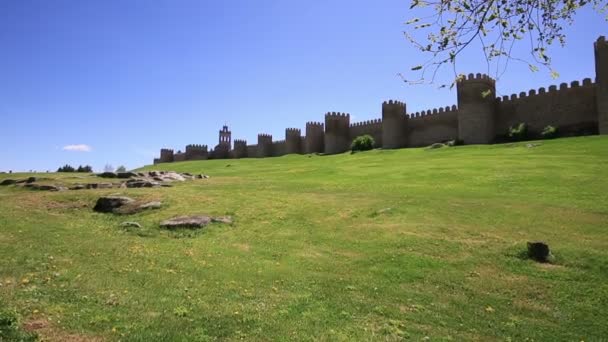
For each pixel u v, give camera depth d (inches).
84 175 1918.1
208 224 909.8
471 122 3186.5
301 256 720.3
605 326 496.1
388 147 3811.5
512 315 519.5
